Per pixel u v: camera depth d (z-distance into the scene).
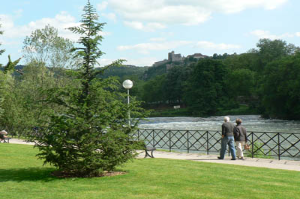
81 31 8.68
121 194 6.58
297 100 63.19
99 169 8.29
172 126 55.91
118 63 8.70
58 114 8.64
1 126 26.22
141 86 141.62
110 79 8.45
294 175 8.70
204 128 48.38
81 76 8.76
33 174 8.98
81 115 8.43
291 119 65.44
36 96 22.56
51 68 24.94
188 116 91.25
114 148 8.28
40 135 8.65
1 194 6.68
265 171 9.34
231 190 6.88
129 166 10.26
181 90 107.50
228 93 91.75
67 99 8.68
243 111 85.94
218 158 12.80
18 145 17.20
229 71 93.19
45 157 8.41
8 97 23.50
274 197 6.29
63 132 8.22
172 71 113.12
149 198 6.26
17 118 21.72
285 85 63.22
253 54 102.81
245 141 12.90
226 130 12.58
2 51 17.83
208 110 88.06
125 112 8.66
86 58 8.73
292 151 21.14
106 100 8.70
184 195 6.45
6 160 11.62
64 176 8.65
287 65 63.25
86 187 7.26
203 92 87.75
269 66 70.50
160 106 134.62
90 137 8.20
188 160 11.94
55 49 24.97
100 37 8.66
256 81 87.06
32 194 6.67
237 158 12.91
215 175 8.62
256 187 7.17
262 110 76.94
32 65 24.98
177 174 8.78
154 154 14.44
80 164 8.17
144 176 8.48
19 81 25.30
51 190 7.02
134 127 8.85
